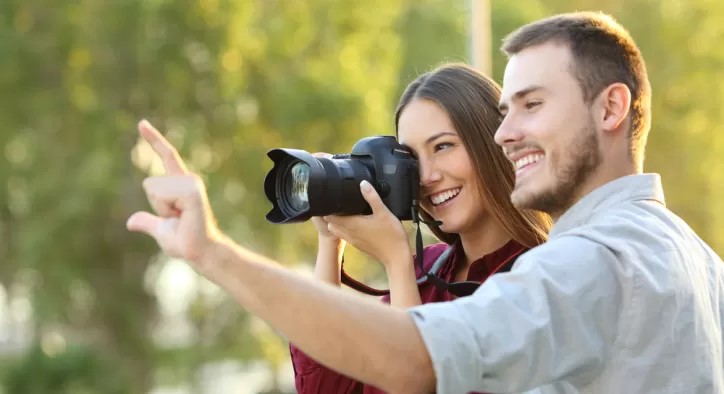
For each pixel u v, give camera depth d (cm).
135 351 1909
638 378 210
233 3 1764
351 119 1784
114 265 1888
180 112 1820
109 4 1727
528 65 230
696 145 2461
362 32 1941
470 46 896
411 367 195
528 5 2292
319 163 288
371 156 302
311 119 1762
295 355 336
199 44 1775
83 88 1833
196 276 1830
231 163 1892
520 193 232
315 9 1905
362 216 292
